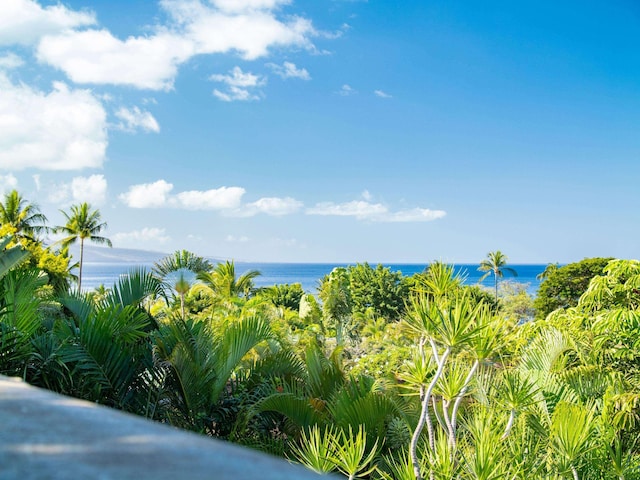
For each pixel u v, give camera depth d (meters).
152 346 9.45
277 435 10.20
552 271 45.25
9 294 7.43
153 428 0.42
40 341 7.89
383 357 13.26
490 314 4.53
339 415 8.40
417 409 8.42
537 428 5.35
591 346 9.02
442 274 4.54
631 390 8.09
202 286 21.72
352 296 49.53
